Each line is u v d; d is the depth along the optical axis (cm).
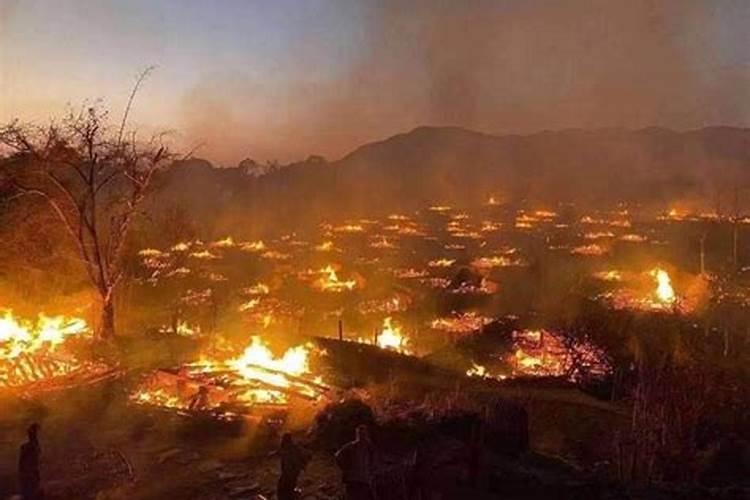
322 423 1739
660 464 1688
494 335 3222
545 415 2134
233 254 6000
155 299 3934
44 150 2636
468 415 1712
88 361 2352
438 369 2627
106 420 1884
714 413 2002
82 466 1588
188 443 1759
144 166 2769
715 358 2681
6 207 3056
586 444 1978
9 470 1552
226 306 3928
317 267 5450
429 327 3653
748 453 1769
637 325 3042
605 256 5872
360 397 1923
